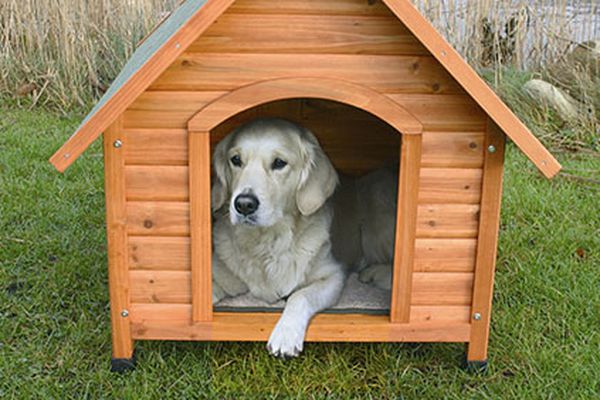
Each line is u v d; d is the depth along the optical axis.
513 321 3.09
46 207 4.16
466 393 2.62
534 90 5.79
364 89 2.41
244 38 2.35
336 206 3.32
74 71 6.36
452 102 2.44
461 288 2.66
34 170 4.75
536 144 2.28
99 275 3.42
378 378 2.68
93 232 3.92
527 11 6.16
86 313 3.10
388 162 3.79
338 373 2.70
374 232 3.44
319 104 3.67
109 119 2.25
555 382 2.67
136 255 2.58
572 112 5.73
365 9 2.33
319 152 2.96
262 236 2.91
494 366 2.79
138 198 2.52
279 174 2.79
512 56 6.32
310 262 2.97
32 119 5.94
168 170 2.49
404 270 2.62
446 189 2.54
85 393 2.57
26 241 3.74
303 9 2.32
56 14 6.36
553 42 6.18
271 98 2.42
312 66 2.39
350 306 2.98
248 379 2.67
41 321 3.02
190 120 2.42
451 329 2.70
